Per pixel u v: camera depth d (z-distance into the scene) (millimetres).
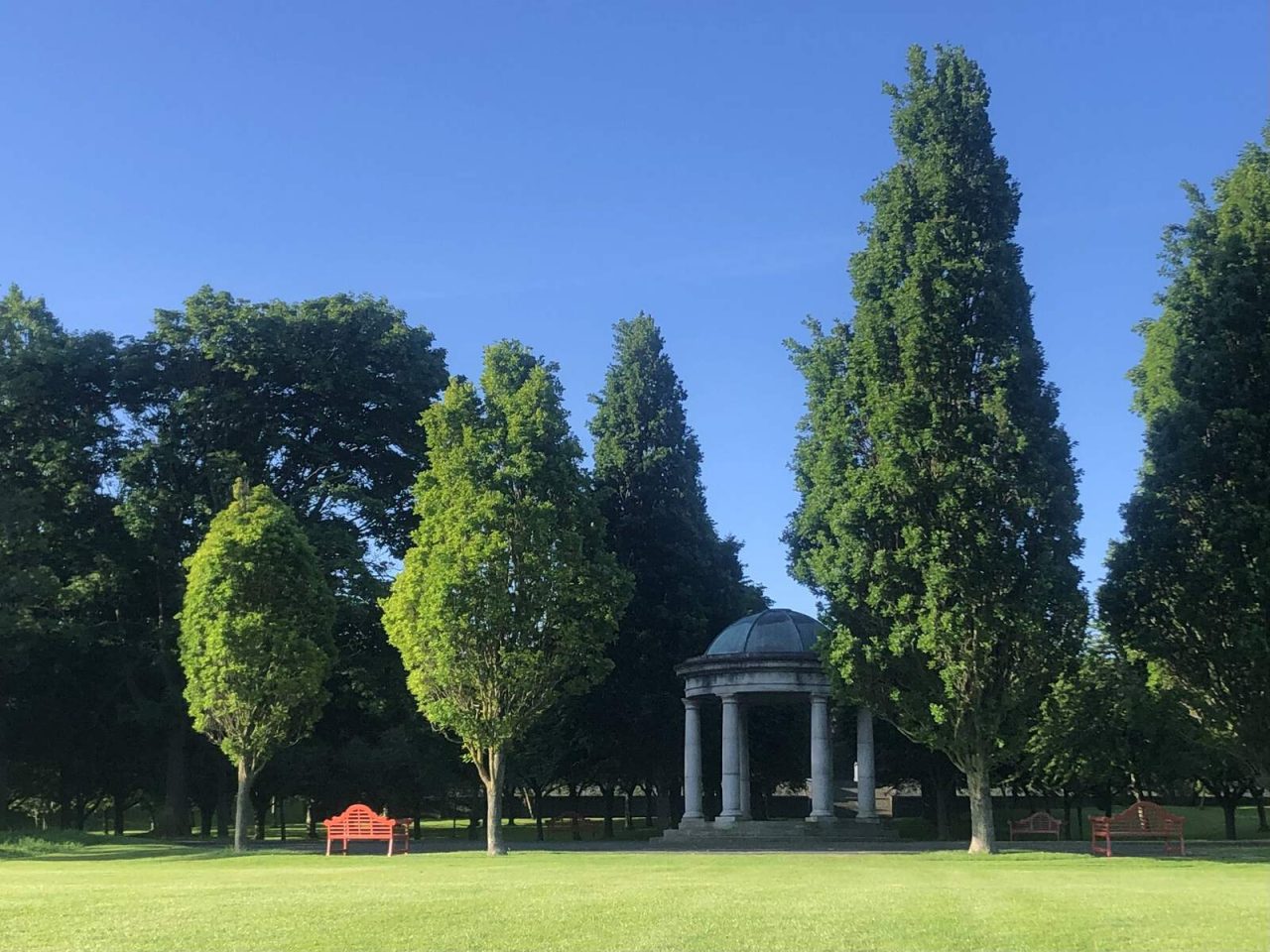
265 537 37969
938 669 31781
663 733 51281
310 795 52469
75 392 48812
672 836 42406
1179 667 32500
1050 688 33594
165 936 12789
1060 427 32656
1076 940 12070
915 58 35656
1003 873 23062
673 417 56188
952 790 53500
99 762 55656
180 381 49625
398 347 51062
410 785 51750
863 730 42562
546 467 35312
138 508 44969
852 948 11617
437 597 33438
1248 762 32344
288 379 49844
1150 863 26719
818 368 36875
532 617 34594
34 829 48344
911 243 34250
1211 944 11742
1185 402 31938
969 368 32750
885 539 32750
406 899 16656
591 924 13516
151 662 48219
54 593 44000
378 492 51656
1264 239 32500
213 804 59562
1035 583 30562
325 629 39625
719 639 44469
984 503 31484
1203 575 30938
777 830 40594
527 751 51562
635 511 53938
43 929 13430
